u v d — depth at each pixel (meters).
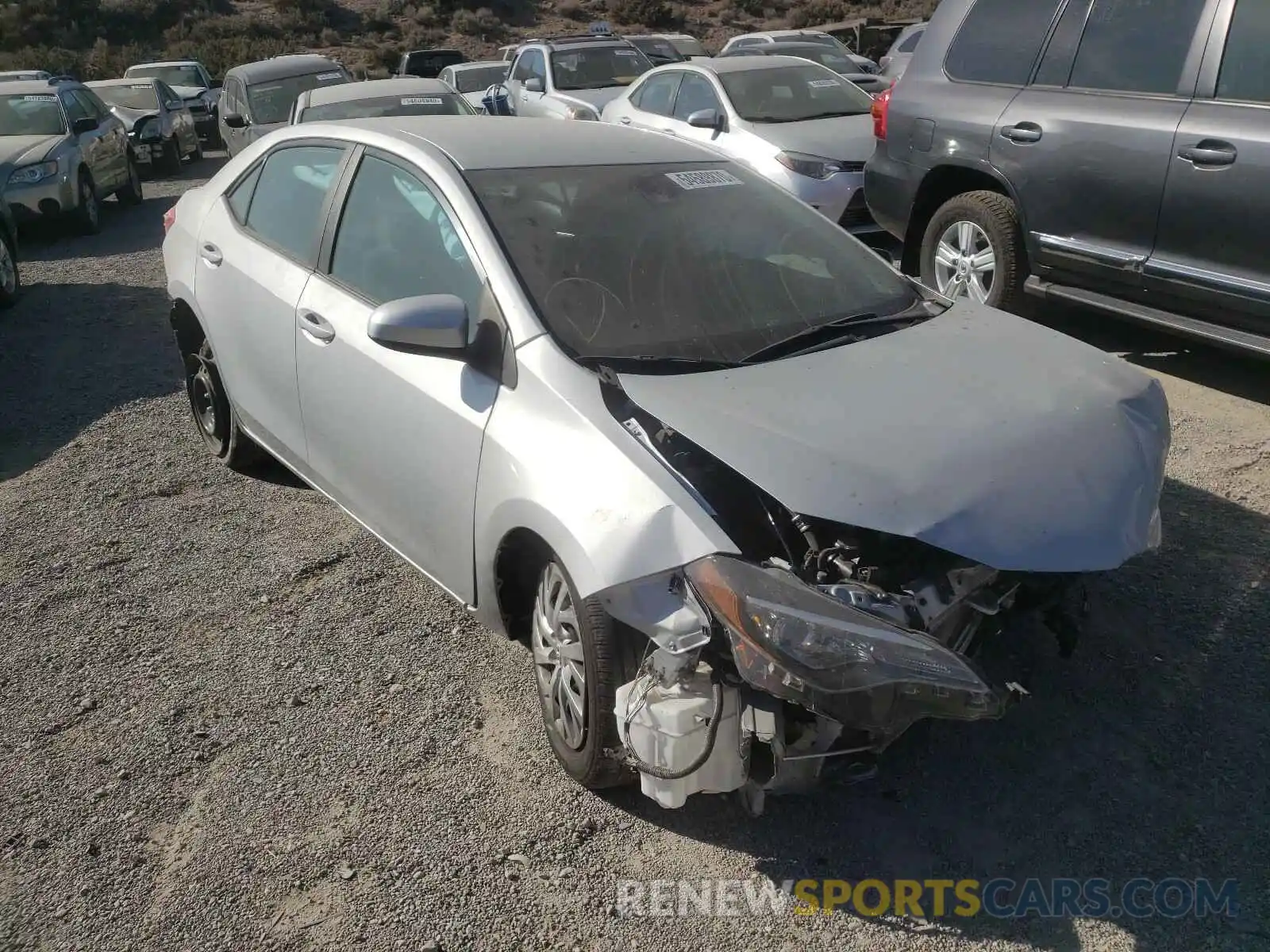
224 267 4.84
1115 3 5.92
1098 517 2.83
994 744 3.37
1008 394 3.18
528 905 2.82
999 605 2.82
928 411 3.05
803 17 43.78
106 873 2.97
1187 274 5.48
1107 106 5.81
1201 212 5.36
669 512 2.79
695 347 3.37
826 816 3.11
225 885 2.91
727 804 3.16
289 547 4.73
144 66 24.08
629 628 2.91
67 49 40.66
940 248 7.02
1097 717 3.46
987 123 6.46
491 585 3.38
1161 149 5.50
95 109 14.41
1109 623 3.90
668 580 2.74
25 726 3.59
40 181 12.05
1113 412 3.20
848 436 2.90
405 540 3.87
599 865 2.95
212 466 5.62
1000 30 6.56
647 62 14.55
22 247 12.30
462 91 19.78
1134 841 2.98
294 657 3.91
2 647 4.05
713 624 2.68
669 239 3.78
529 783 3.25
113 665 3.91
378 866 2.96
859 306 3.77
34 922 2.82
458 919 2.79
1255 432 5.32
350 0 48.91
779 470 2.77
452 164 3.83
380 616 4.16
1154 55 5.68
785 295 3.71
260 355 4.57
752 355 3.36
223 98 14.84
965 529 2.70
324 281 4.21
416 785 3.26
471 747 3.41
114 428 6.24
